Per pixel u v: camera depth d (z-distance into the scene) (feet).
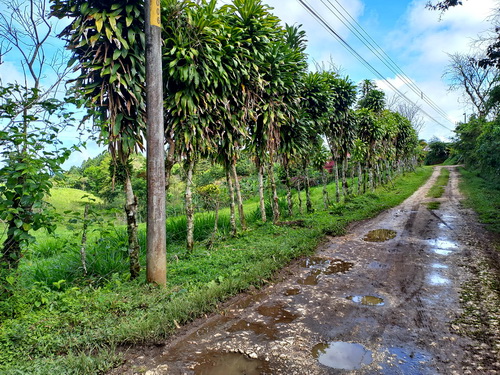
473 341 10.62
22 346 10.25
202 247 24.75
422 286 15.96
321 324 12.23
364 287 16.15
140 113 17.51
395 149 84.43
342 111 44.39
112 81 15.42
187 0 18.78
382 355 10.00
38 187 12.59
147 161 15.75
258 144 31.12
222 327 12.12
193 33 19.34
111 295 14.28
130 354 10.33
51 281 17.21
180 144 20.71
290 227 31.04
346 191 53.78
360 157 55.93
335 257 22.04
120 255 19.97
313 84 36.68
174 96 20.24
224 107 22.66
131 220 17.65
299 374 9.11
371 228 32.32
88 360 9.30
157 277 15.58
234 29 23.02
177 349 10.61
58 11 15.71
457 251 22.20
